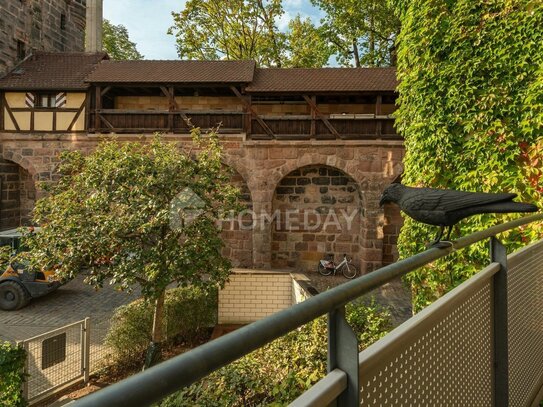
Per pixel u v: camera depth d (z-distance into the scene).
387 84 11.93
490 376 1.91
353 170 11.98
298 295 7.15
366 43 19.86
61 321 8.39
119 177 5.66
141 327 6.62
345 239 12.83
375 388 1.00
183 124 12.08
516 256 2.22
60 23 17.27
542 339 2.67
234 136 12.01
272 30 18.86
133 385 0.41
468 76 4.48
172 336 7.04
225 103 13.38
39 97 12.47
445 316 1.45
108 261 5.78
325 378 0.82
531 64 4.14
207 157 6.36
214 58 19.84
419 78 5.02
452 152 4.67
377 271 1.02
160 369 0.45
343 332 0.85
